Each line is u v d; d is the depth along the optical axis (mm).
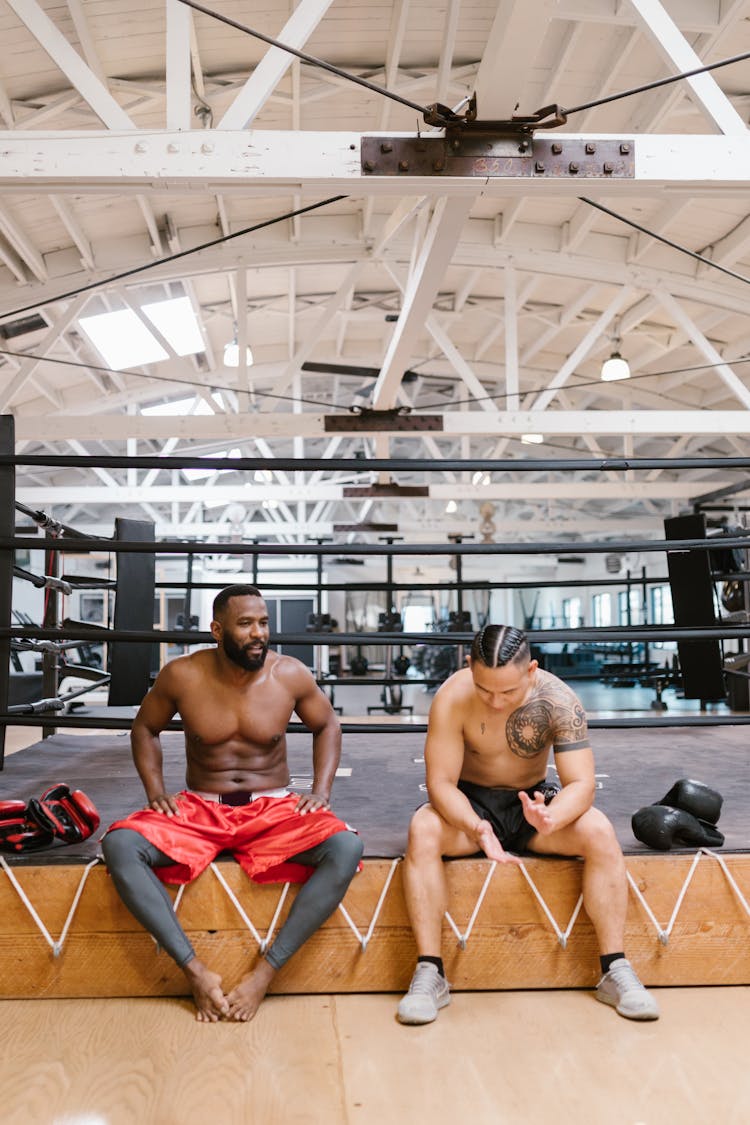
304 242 8016
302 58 3354
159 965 2053
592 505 19812
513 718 2088
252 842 2076
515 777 2152
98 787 3039
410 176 3572
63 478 14961
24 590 15359
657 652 19516
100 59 5414
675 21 4980
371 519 19688
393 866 2096
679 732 4594
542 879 2094
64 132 3584
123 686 3721
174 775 3293
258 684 2207
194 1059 1738
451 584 4477
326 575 16719
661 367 11383
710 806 2203
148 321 7926
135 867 1949
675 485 12172
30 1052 1771
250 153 3580
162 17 5129
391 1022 1909
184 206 7402
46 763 3582
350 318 10656
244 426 8273
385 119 6508
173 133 3594
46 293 7566
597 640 3273
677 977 2094
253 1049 1780
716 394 11336
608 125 6465
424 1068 1702
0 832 2143
